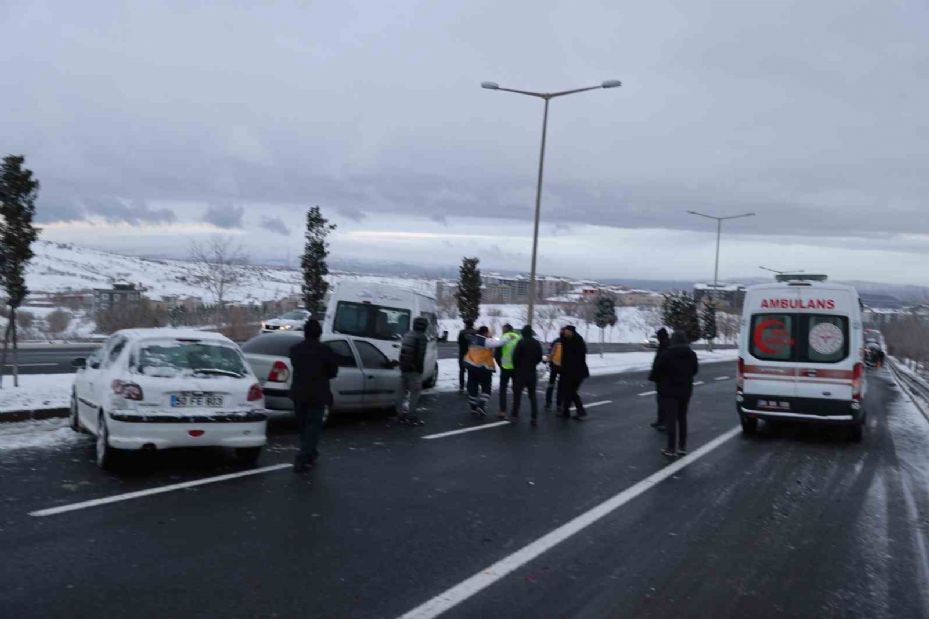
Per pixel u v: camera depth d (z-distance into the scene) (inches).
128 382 328.2
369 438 450.3
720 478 377.4
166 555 228.5
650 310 3085.6
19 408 440.8
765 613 200.7
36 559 220.7
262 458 376.8
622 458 423.2
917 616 202.7
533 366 539.5
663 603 204.8
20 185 503.5
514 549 247.9
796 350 514.6
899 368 1738.4
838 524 295.1
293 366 349.1
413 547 246.1
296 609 191.8
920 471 420.2
